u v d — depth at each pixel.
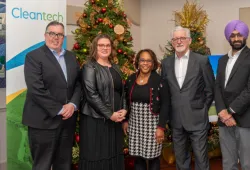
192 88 2.61
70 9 4.26
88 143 2.57
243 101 2.37
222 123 2.60
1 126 3.21
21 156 2.98
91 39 3.28
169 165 3.92
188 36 2.64
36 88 2.37
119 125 2.71
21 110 2.93
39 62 2.40
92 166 2.57
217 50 4.73
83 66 2.61
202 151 2.65
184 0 4.92
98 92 2.53
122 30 3.32
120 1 3.67
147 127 2.61
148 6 5.29
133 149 2.69
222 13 4.65
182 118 2.64
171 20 4.89
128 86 2.71
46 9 2.98
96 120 2.56
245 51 2.46
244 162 2.51
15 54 2.84
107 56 2.61
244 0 4.47
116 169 2.67
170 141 3.82
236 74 2.45
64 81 2.48
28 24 2.88
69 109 2.44
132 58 3.47
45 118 2.45
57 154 2.60
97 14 3.32
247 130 2.46
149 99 2.58
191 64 2.63
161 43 5.21
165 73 2.75
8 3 2.78
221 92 2.59
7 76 2.83
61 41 2.50
